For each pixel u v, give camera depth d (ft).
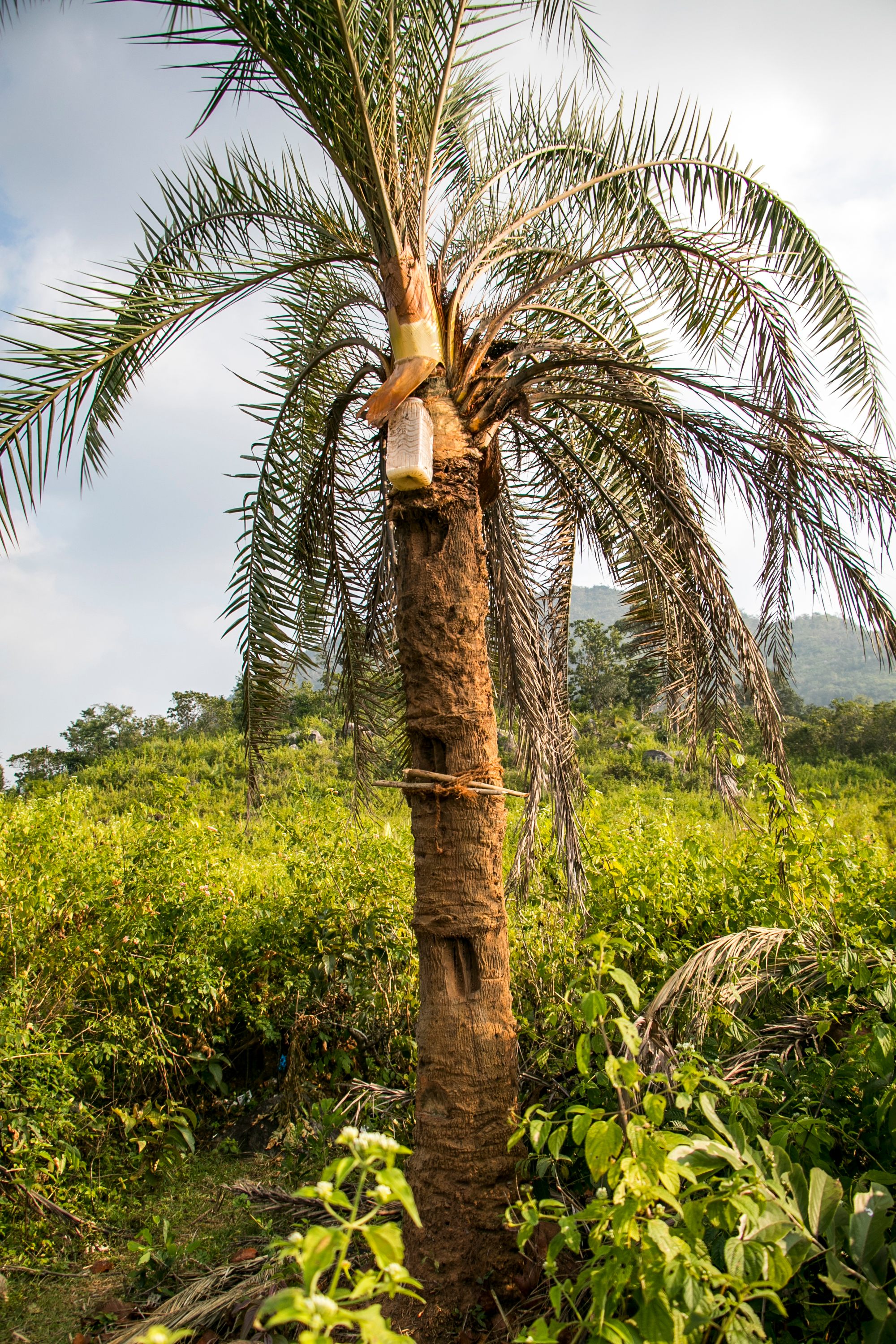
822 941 13.44
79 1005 15.93
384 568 16.31
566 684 16.84
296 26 10.28
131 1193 14.23
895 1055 8.80
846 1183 8.50
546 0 14.84
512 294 14.76
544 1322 5.70
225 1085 17.57
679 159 13.79
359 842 20.36
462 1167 9.62
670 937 16.88
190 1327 9.74
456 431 11.18
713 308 13.97
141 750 76.48
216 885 19.48
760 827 15.81
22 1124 12.83
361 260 12.75
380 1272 5.08
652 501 14.97
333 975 18.08
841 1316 7.18
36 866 17.98
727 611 14.66
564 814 15.28
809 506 12.80
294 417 14.55
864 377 13.92
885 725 80.48
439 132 12.43
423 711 10.80
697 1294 5.52
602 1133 6.39
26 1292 11.71
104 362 11.93
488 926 10.34
